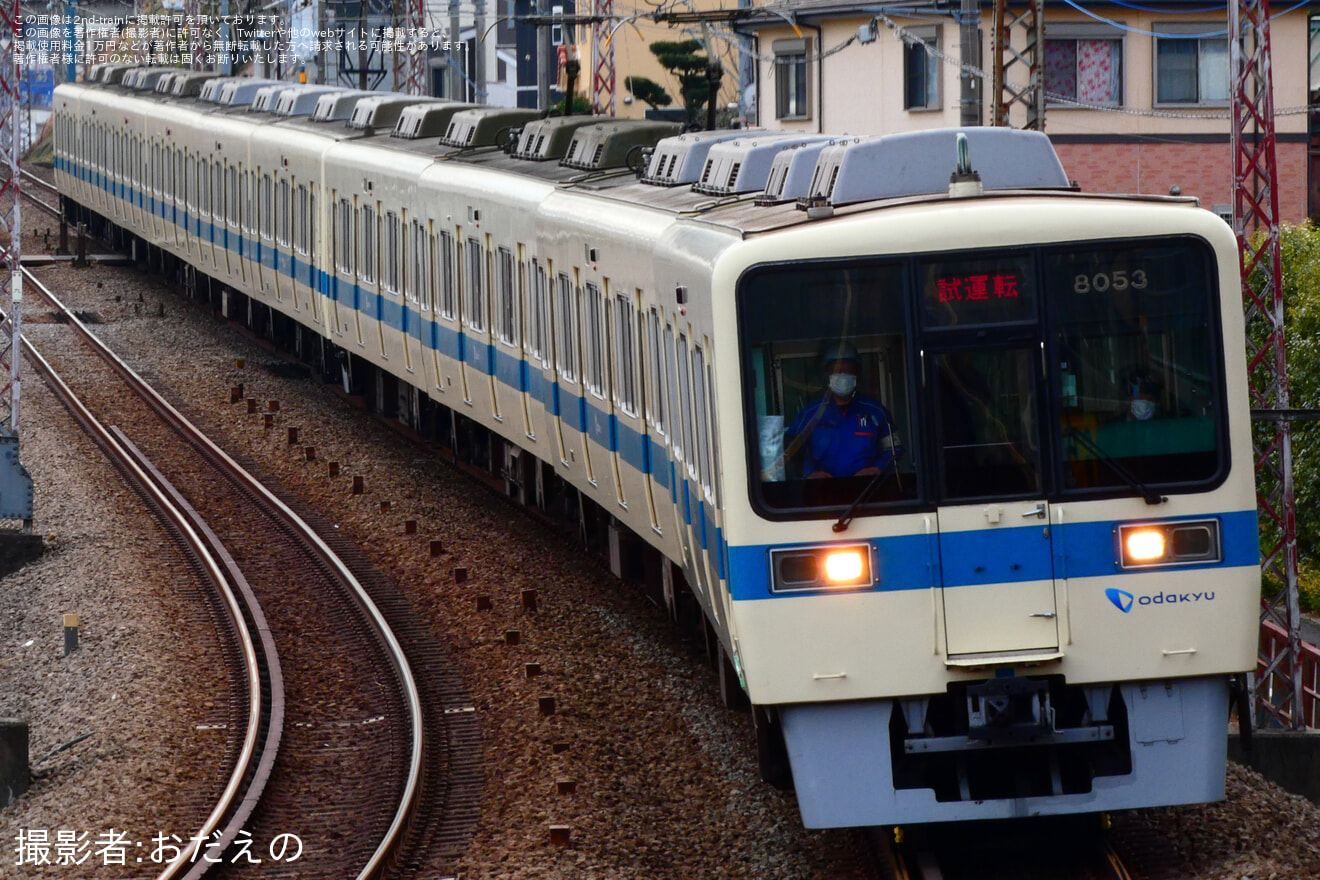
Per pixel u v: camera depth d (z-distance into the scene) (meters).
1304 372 64.44
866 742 30.52
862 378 30.14
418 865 34.62
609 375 48.19
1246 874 29.59
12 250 66.69
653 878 32.31
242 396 89.31
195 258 113.44
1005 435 30.14
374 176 77.69
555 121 65.06
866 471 30.12
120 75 151.38
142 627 52.03
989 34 105.00
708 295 31.45
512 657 47.91
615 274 46.22
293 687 47.03
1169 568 30.23
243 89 115.75
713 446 32.00
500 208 60.78
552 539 60.94
